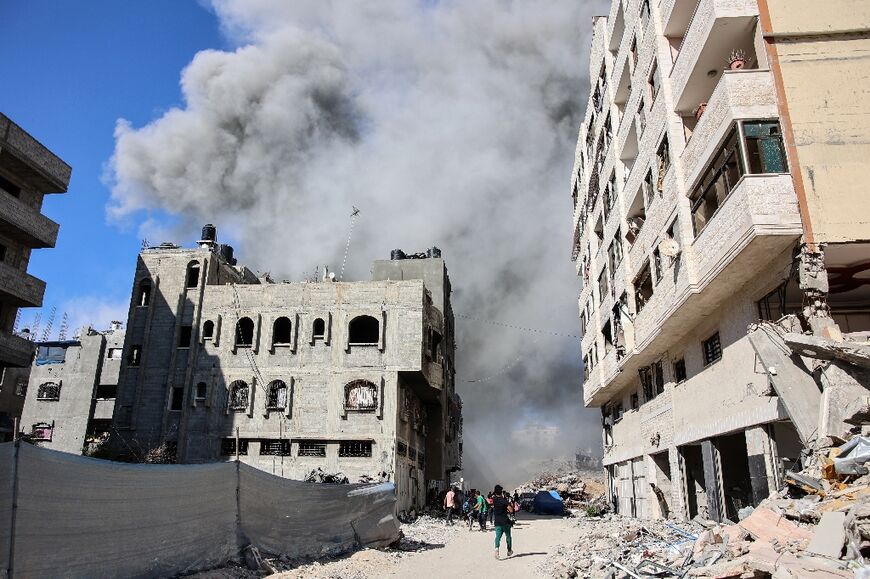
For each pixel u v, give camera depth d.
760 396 15.73
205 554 12.32
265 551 14.20
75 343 53.38
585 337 40.94
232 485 13.50
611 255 30.95
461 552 19.58
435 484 48.28
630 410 31.92
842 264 14.85
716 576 7.87
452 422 56.66
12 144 32.59
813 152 14.46
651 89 22.83
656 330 21.91
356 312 37.59
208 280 40.22
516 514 46.78
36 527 8.80
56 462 9.31
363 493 19.06
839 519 7.98
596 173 34.94
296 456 35.47
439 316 44.59
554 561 15.81
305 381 36.66
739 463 19.58
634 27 24.98
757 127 14.91
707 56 17.55
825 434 11.86
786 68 15.18
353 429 35.47
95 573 9.72
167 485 11.61
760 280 15.98
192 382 37.53
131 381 38.94
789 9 15.64
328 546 16.84
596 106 35.16
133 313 40.16
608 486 39.81
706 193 17.41
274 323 38.06
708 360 20.31
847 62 15.12
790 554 8.01
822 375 12.60
